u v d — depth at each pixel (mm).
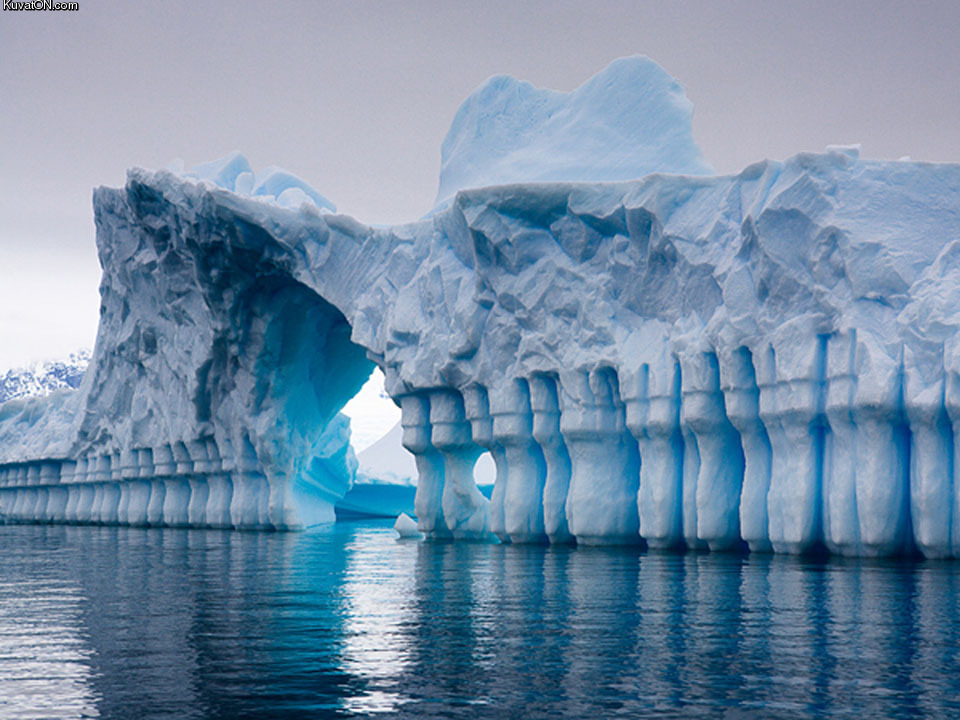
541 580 16625
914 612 12188
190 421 42562
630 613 12344
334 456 49594
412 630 11109
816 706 7594
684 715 7367
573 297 26578
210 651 9898
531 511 27953
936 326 19047
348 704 7754
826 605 12844
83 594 15070
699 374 23094
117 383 51125
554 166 30656
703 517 23109
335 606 13312
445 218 30391
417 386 30797
